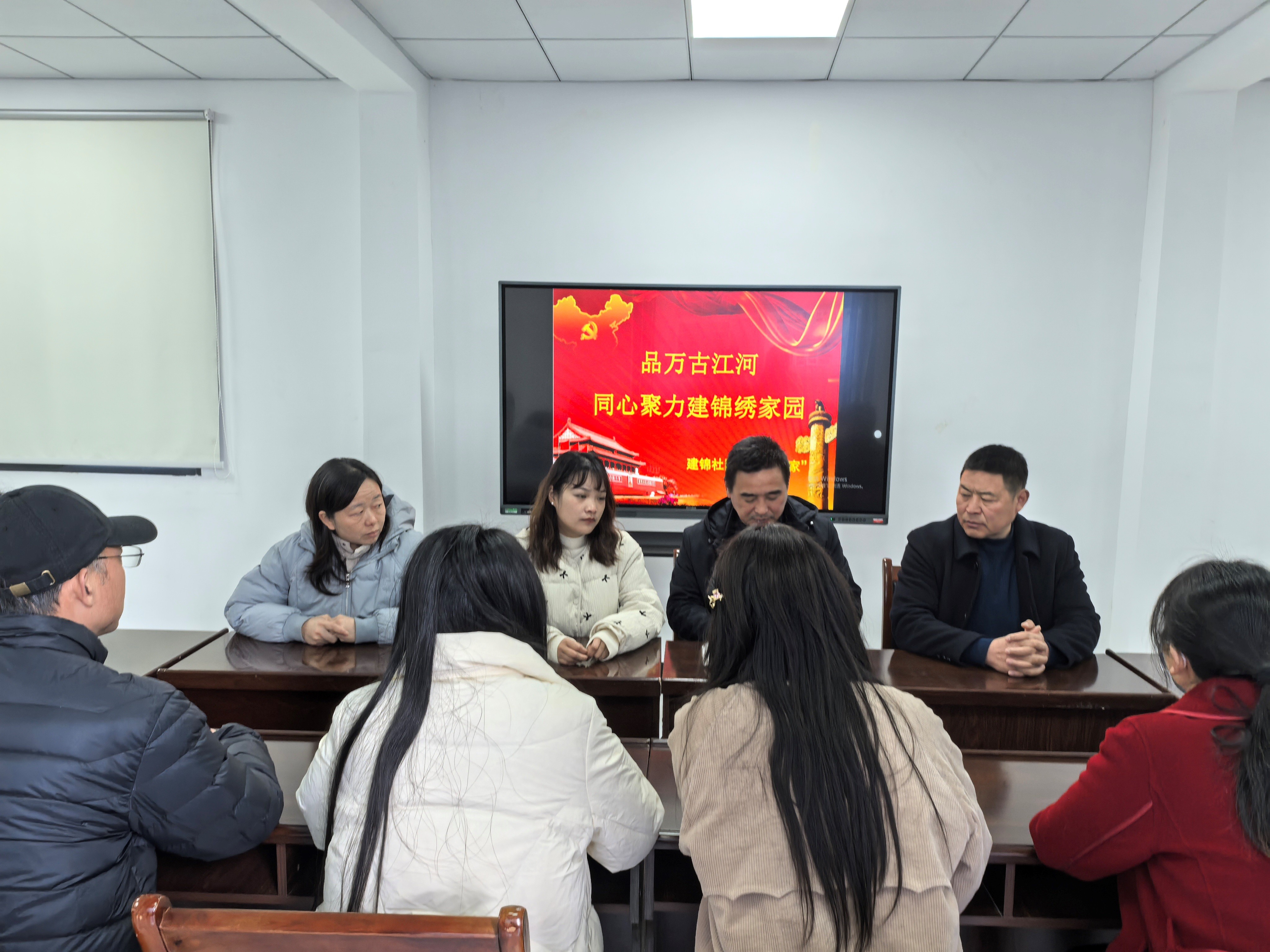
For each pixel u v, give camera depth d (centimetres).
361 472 195
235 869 126
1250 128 303
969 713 170
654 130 315
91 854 97
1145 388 310
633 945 130
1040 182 311
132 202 324
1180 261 301
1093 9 247
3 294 330
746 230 319
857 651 97
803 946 85
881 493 324
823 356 318
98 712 97
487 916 87
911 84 309
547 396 324
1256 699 92
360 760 98
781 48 279
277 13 234
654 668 180
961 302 319
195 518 344
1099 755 102
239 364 332
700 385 321
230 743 125
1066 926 117
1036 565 197
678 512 328
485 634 100
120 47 287
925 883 85
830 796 86
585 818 97
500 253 325
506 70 303
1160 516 313
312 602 206
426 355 323
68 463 339
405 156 305
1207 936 91
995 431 326
